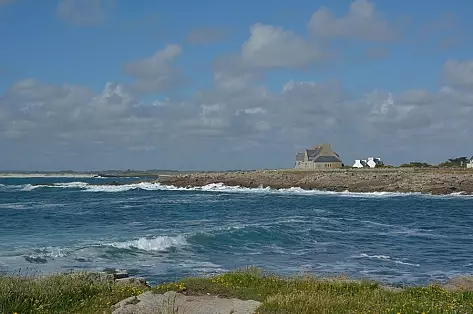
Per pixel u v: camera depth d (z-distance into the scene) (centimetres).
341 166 12862
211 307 1075
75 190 9412
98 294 1212
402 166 12412
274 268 2175
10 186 11256
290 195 7600
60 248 2528
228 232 3050
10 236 3066
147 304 1095
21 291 1134
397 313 988
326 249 2678
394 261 2366
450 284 1566
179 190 9231
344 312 1032
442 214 4603
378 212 4772
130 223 3822
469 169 9256
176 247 2619
